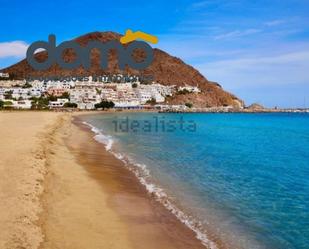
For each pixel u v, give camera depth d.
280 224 14.18
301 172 25.72
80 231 12.41
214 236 12.90
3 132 39.91
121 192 18.47
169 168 25.97
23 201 13.96
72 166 24.30
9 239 10.28
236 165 28.41
